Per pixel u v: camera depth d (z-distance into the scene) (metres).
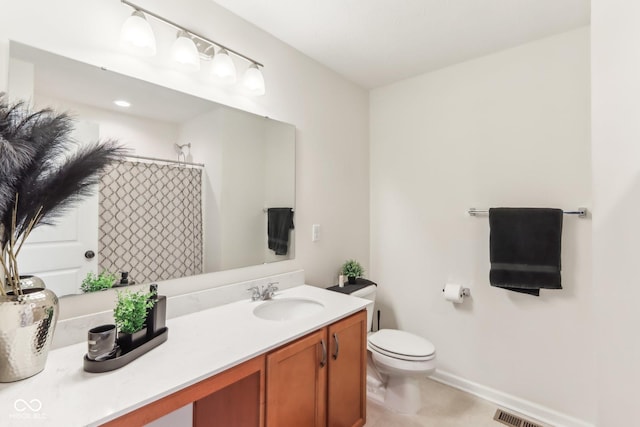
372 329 2.69
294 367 1.29
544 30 1.85
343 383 1.57
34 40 1.11
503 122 2.08
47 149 0.94
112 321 1.24
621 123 1.00
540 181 1.94
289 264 2.04
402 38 1.95
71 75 1.19
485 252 2.14
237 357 1.08
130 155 1.32
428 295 2.40
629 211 0.97
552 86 1.90
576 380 1.81
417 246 2.46
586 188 1.79
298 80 2.09
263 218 1.87
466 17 1.74
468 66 2.22
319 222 2.26
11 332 0.88
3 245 0.92
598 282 1.04
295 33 1.90
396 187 2.59
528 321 1.97
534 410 1.93
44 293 0.96
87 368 0.95
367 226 2.72
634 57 0.97
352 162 2.57
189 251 1.52
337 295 1.84
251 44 1.80
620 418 0.98
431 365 1.83
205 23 1.59
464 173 2.23
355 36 1.93
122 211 1.30
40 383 0.90
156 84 1.41
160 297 1.21
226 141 1.68
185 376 0.95
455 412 1.97
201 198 1.57
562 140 1.87
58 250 1.14
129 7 1.33
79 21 1.21
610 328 1.01
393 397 1.98
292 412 1.28
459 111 2.26
